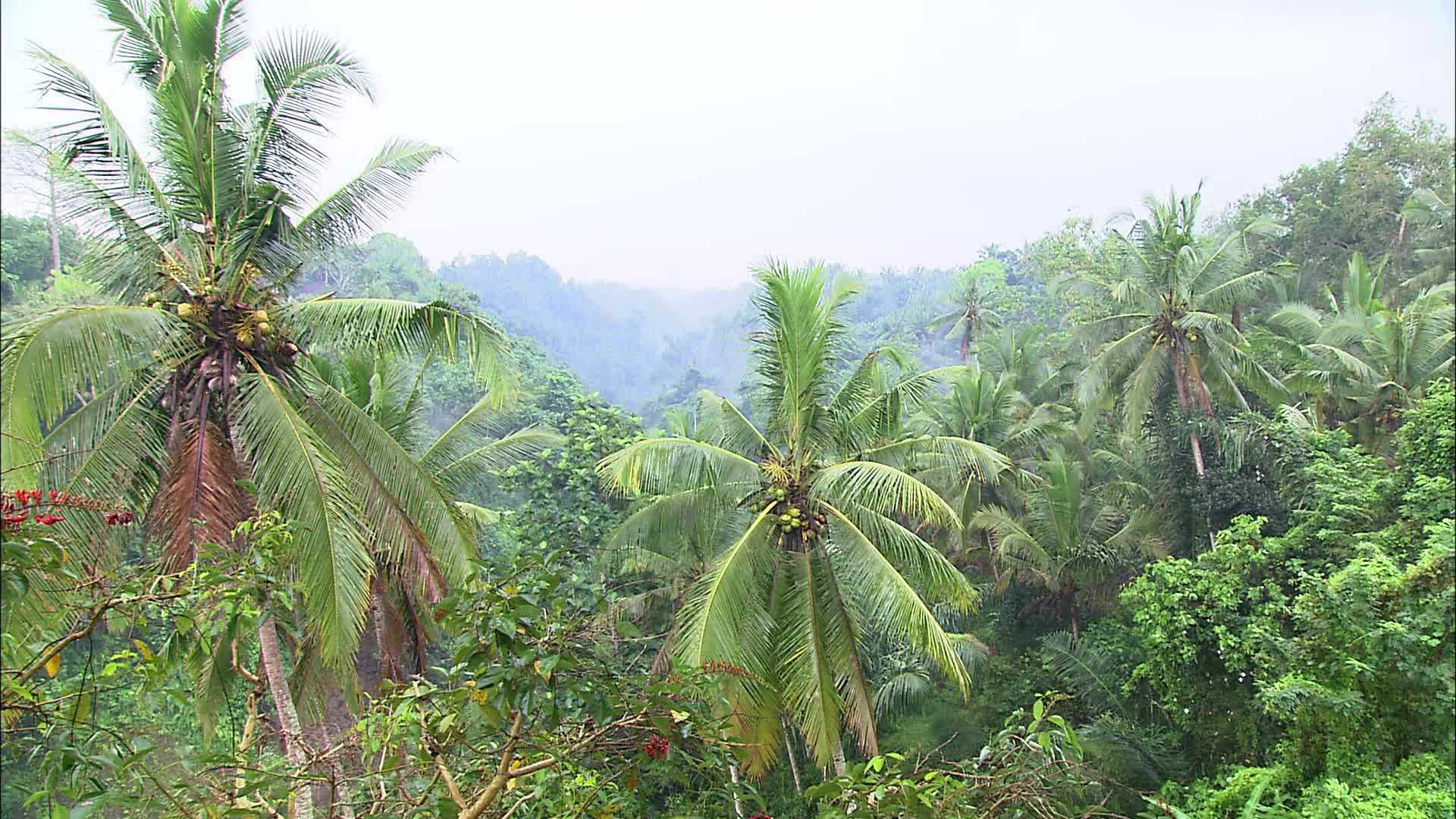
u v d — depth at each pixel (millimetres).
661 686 3467
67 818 2807
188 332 8945
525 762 3633
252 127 9641
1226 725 13797
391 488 9844
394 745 3699
